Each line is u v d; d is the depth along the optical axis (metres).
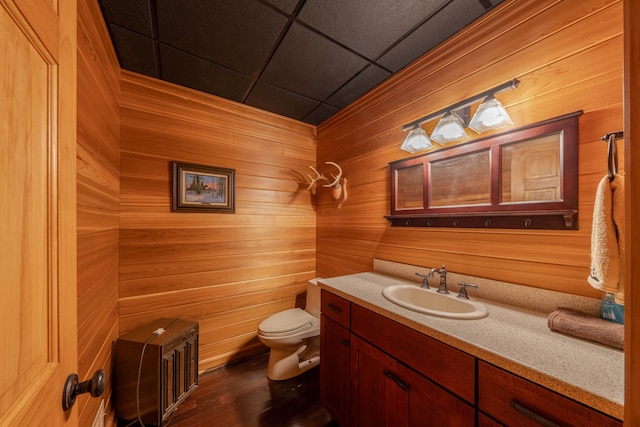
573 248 1.02
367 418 1.21
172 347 1.55
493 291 1.25
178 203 1.94
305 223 2.63
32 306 0.46
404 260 1.74
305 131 2.66
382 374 1.13
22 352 0.43
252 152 2.32
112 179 1.53
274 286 2.42
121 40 1.47
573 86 1.03
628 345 0.40
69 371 0.56
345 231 2.29
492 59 1.29
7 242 0.40
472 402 0.80
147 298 1.81
